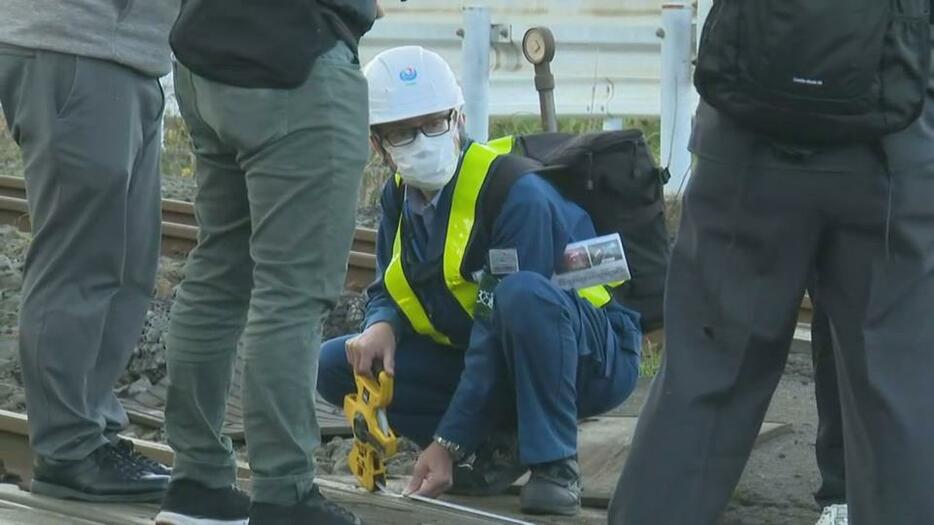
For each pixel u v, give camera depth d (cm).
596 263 2091
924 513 1482
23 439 2202
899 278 1490
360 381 2081
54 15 1775
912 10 1430
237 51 1559
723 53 1463
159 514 1748
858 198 1480
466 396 2050
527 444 2041
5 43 1800
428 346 2183
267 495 1594
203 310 1709
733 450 1543
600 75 4341
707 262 1525
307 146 1571
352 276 3381
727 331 1522
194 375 1709
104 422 1870
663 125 3906
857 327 1510
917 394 1491
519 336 2006
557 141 2216
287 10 1559
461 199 2075
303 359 1584
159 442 2480
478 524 1898
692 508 1532
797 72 1421
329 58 1579
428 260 2097
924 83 1438
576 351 2048
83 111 1784
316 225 1580
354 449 2075
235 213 1702
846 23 1411
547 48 3130
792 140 1473
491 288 2058
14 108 1822
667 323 1555
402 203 2152
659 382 1558
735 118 1472
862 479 1526
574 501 2064
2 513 1781
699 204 1531
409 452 2455
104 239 1819
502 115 4325
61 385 1817
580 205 2161
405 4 4600
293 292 1581
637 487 1541
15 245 3675
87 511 1803
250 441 1600
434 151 2019
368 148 1627
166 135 4859
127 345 1914
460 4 4547
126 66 1814
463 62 3959
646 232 2172
